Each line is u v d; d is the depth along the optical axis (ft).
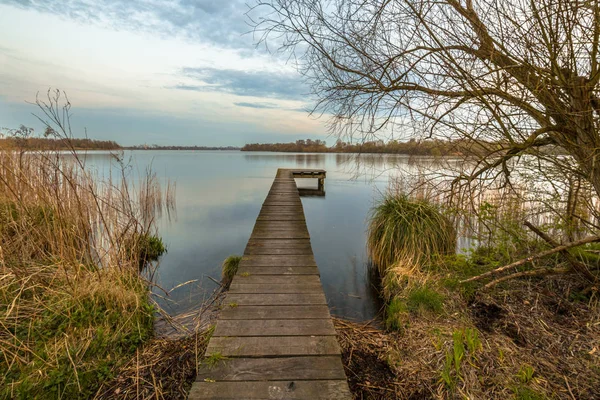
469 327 8.45
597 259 9.13
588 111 6.08
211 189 48.70
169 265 17.21
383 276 14.83
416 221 14.52
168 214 31.04
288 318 8.03
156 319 10.69
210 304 12.17
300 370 6.17
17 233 11.76
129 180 32.55
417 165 10.51
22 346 7.62
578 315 8.21
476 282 10.43
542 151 8.21
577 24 5.95
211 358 6.45
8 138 15.17
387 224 15.35
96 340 8.30
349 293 13.65
